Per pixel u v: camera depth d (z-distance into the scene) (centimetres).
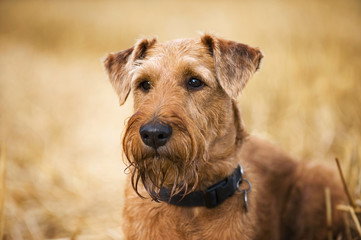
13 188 423
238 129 288
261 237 315
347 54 693
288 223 375
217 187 261
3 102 686
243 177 291
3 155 360
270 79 600
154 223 264
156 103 243
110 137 612
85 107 739
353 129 475
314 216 366
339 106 521
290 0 1457
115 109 744
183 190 259
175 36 1135
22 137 559
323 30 888
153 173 254
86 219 391
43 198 421
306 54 667
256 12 1284
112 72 325
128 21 1441
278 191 368
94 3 1920
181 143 236
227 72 273
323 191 368
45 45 1221
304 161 404
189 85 263
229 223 264
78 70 999
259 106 538
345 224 350
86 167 500
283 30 928
